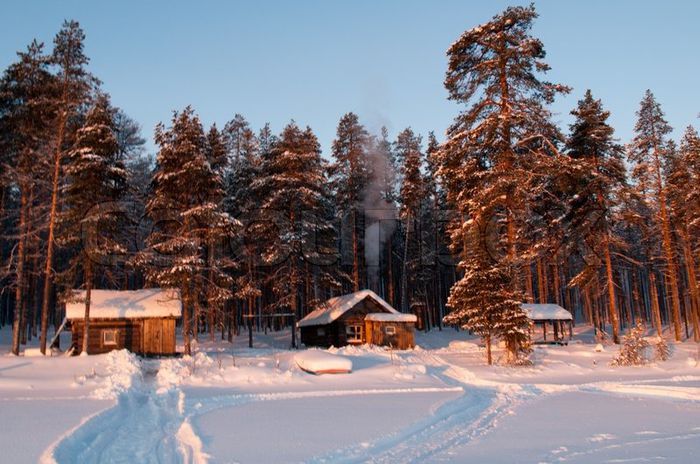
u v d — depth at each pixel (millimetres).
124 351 29359
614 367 30281
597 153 38875
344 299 43625
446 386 22859
